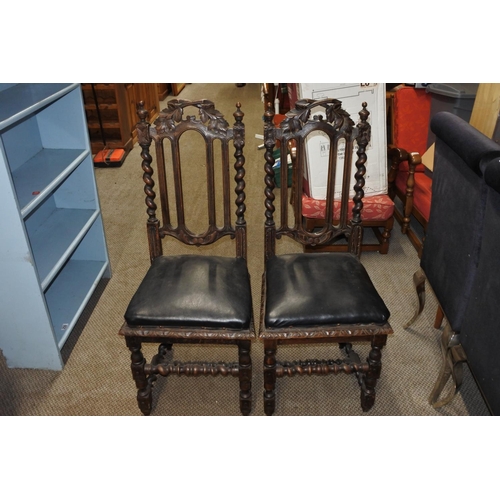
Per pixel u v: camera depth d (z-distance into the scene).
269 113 1.58
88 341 2.05
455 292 1.56
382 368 1.91
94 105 3.90
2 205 1.53
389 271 2.52
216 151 4.17
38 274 1.75
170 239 2.84
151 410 1.72
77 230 2.14
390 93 2.88
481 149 1.31
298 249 2.73
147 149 1.62
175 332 1.49
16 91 1.84
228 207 1.70
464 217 1.48
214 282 1.58
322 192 2.55
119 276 2.49
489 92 1.87
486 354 1.34
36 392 1.79
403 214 2.79
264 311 1.56
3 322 1.77
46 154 2.15
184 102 1.57
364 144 1.65
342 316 1.48
